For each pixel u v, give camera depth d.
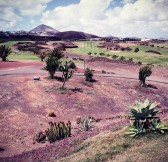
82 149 13.05
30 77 36.75
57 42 136.88
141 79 40.28
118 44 131.00
